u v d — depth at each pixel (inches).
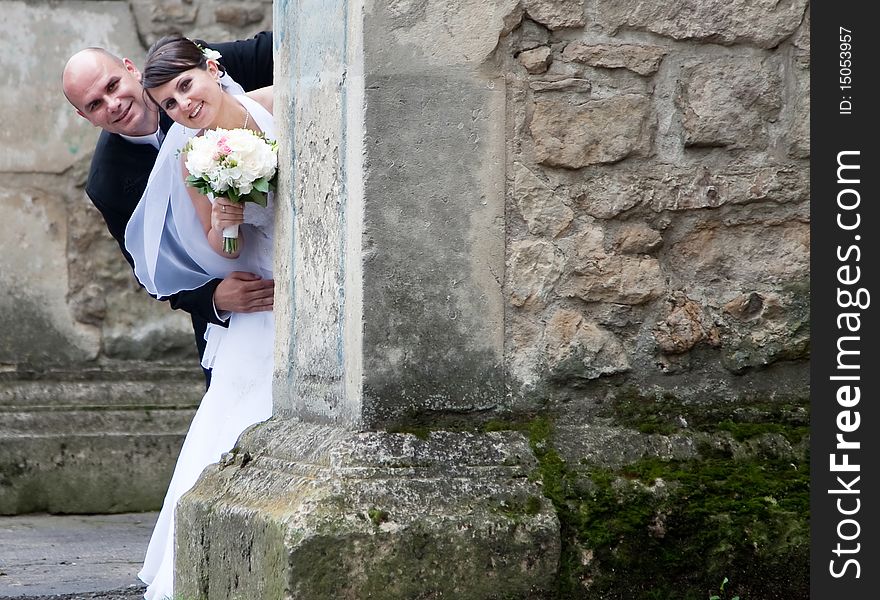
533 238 346.0
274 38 406.0
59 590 445.4
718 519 338.3
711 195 353.4
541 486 332.2
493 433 339.6
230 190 390.3
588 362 348.2
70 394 697.0
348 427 340.8
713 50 353.7
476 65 341.4
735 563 337.7
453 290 340.8
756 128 354.9
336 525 315.3
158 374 714.2
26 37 706.2
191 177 391.2
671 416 350.9
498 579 322.7
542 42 346.6
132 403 702.5
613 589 330.3
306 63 375.2
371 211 336.2
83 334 710.5
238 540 347.3
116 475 685.3
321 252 364.5
